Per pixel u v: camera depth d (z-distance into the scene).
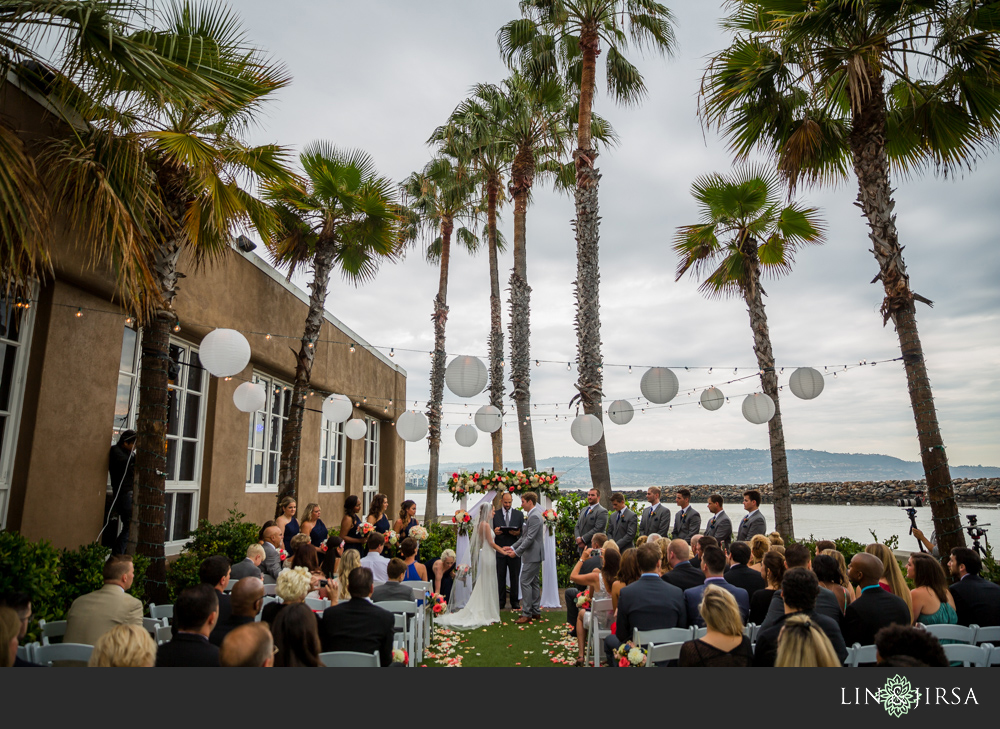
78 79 4.50
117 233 4.52
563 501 10.38
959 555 4.21
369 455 16.52
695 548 6.18
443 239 19.36
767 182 10.06
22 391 5.38
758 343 10.25
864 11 6.46
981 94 6.57
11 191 3.63
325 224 9.07
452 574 7.92
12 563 4.03
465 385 6.09
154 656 2.54
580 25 11.73
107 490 6.32
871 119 6.81
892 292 6.59
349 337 13.88
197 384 8.29
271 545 5.89
